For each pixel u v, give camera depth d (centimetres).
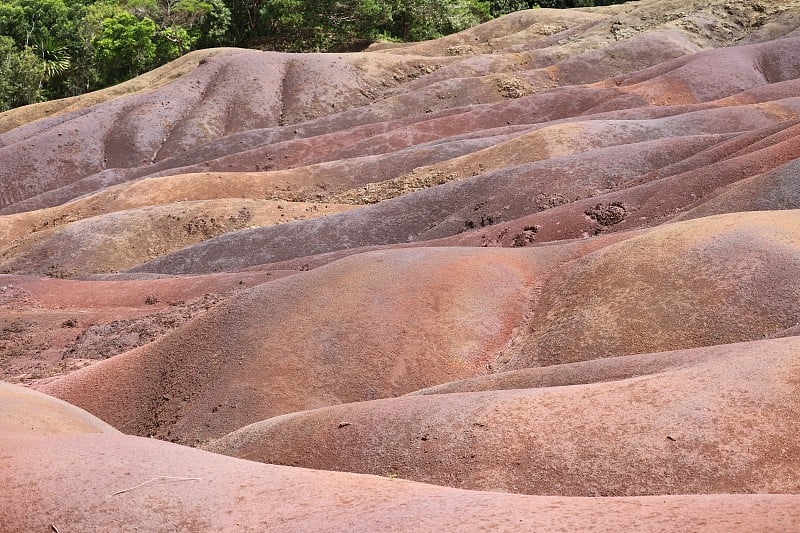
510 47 8494
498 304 2372
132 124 7506
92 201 5484
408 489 916
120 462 985
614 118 5297
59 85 9962
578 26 8625
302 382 2180
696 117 4734
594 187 3866
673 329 1973
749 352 1348
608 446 1219
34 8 9862
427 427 1428
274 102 7738
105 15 9888
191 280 3569
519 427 1322
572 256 2553
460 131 6112
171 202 5225
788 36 7038
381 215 4166
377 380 2167
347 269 2555
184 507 888
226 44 9794
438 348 2233
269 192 5272
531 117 6184
